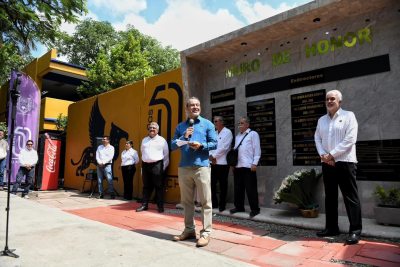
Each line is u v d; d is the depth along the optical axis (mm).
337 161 3967
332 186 4113
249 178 5402
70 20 8242
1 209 6043
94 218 5641
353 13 5012
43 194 9406
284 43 5941
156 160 6340
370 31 4910
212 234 4402
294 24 5387
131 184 8258
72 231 4297
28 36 9195
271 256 3443
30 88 10430
